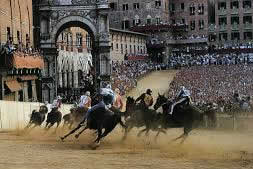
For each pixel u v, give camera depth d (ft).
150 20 516.32
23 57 192.75
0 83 181.47
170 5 543.80
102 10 258.57
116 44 423.64
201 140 110.01
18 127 152.05
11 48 176.35
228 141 107.24
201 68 423.23
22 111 156.76
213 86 322.96
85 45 358.02
